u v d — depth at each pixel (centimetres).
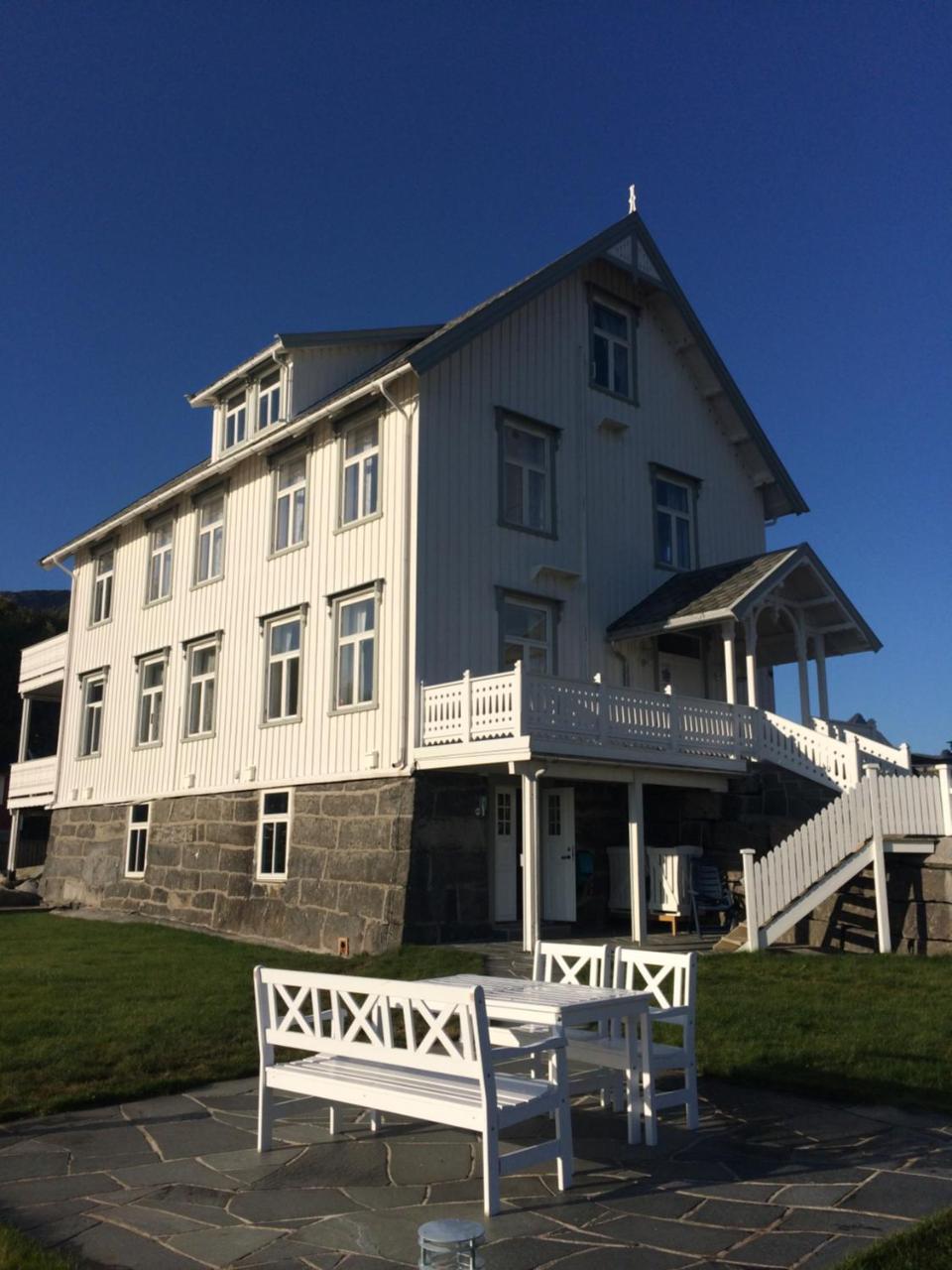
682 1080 788
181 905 1972
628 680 1928
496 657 1708
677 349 2222
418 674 1583
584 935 1583
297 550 1866
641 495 2055
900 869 1355
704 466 2223
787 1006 973
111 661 2395
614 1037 706
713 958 1245
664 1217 512
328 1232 497
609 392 2033
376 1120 675
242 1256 470
